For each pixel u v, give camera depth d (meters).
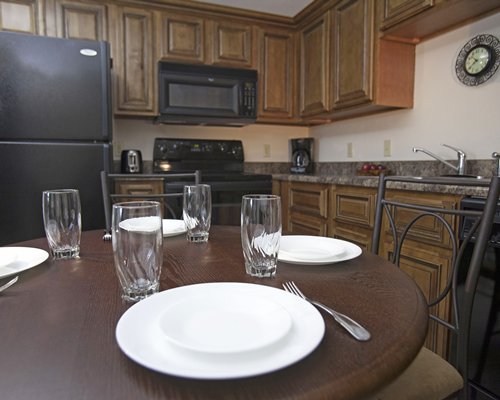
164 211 2.44
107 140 2.13
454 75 1.99
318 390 0.36
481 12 1.80
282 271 0.76
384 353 0.43
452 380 0.78
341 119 2.97
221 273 0.75
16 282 0.69
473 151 1.90
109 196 1.50
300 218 2.59
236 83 2.81
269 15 2.84
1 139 1.94
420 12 1.83
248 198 0.73
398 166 2.39
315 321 0.47
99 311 0.56
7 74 1.92
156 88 2.65
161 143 2.90
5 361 0.41
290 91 3.03
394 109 2.39
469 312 0.80
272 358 0.39
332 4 2.53
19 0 2.30
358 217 2.00
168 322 0.46
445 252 1.46
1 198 1.95
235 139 3.23
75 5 2.41
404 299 0.60
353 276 0.72
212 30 2.76
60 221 0.87
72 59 2.03
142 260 0.62
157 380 0.38
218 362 0.38
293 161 3.28
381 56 2.17
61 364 0.41
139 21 2.57
